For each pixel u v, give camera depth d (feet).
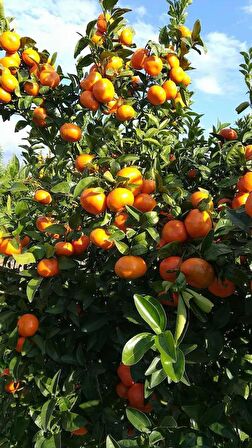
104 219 2.47
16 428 3.21
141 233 2.37
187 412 2.39
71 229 3.11
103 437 2.90
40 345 2.97
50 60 4.00
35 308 3.23
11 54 3.76
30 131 4.14
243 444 2.30
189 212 2.25
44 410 2.62
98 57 3.51
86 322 2.95
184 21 4.19
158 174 2.45
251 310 2.44
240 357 2.51
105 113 3.53
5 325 3.21
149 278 2.87
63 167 3.86
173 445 2.27
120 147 3.49
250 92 3.51
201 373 2.73
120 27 3.65
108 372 3.19
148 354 2.74
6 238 2.94
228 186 2.84
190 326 2.69
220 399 2.58
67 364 3.16
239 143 2.95
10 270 3.40
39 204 3.64
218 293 2.31
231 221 2.10
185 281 1.98
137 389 2.83
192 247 2.16
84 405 2.85
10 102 3.84
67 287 3.20
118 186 2.44
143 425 2.29
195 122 4.02
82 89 3.67
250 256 2.17
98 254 3.35
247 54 3.42
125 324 3.04
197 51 3.73
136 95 3.92
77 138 3.47
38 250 2.91
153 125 3.78
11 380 3.60
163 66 3.59
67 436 2.96
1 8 3.72
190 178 3.58
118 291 2.93
